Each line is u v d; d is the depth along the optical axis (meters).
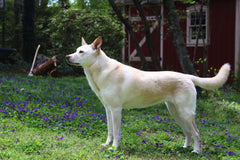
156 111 8.36
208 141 5.50
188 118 4.57
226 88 13.01
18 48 17.72
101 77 4.49
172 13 9.86
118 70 4.54
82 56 4.40
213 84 4.73
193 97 4.61
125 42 16.75
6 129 5.21
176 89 4.60
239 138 5.81
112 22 15.81
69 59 4.38
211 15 14.72
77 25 15.29
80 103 8.18
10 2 17.69
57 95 8.91
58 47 15.63
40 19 19.08
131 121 6.88
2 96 7.70
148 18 16.06
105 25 15.34
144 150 4.72
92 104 8.44
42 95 8.52
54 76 13.34
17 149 4.16
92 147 4.63
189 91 4.58
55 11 20.53
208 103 9.26
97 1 22.91
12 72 13.60
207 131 6.45
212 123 7.16
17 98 7.79
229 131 6.49
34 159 3.81
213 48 14.84
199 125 6.97
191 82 4.65
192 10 14.82
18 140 4.60
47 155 4.05
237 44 14.20
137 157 4.33
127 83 4.49
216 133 6.31
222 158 4.41
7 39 17.64
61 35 15.34
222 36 14.59
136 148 4.83
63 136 5.18
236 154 4.64
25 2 16.66
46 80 11.59
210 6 14.68
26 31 16.75
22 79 11.12
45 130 5.47
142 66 12.55
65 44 15.54
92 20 15.27
